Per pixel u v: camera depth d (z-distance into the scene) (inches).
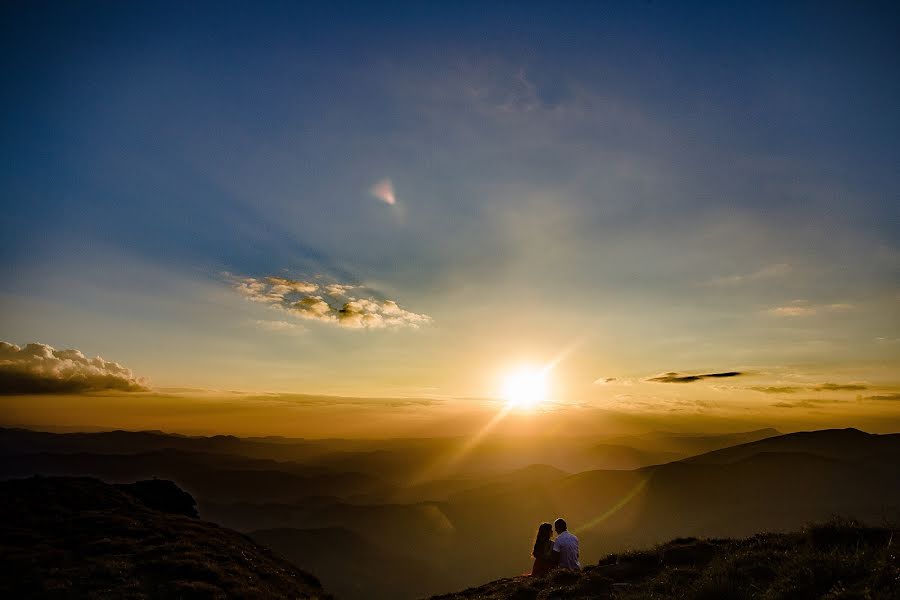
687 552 568.1
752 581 401.4
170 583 633.6
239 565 782.5
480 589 729.0
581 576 565.0
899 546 390.0
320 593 818.2
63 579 616.1
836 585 337.7
